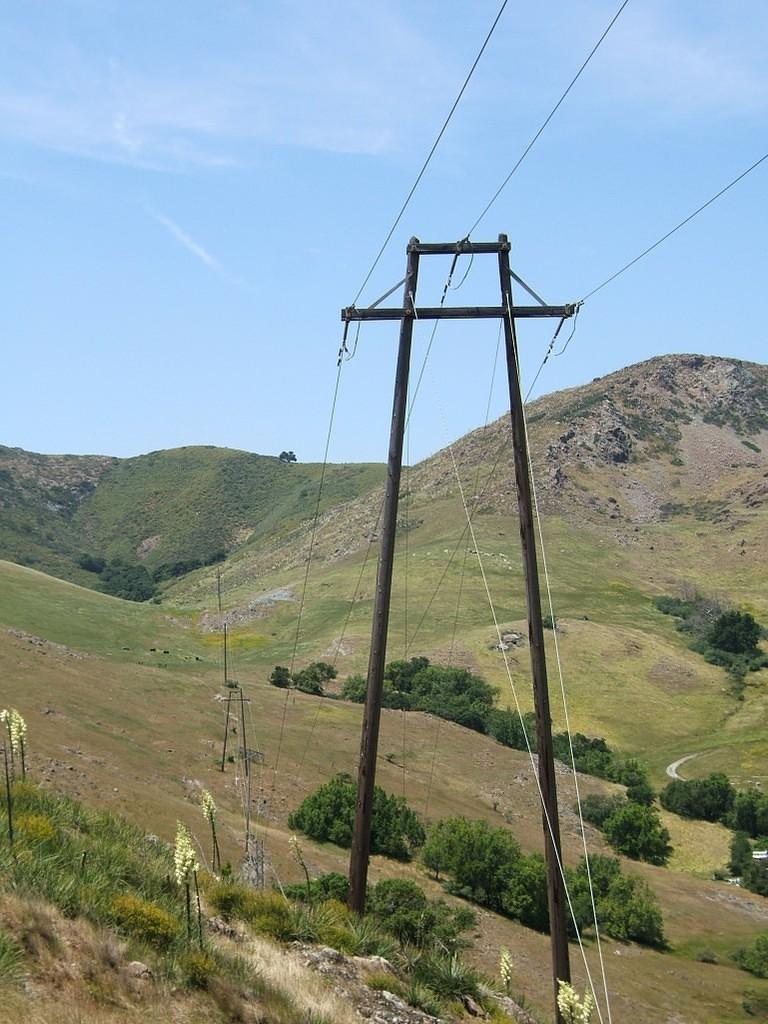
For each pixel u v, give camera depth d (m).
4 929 12.77
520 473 21.78
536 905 58.75
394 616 147.75
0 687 76.25
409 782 84.81
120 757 67.06
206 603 183.62
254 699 100.12
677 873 81.50
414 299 22.33
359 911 20.81
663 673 134.50
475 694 114.31
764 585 182.00
